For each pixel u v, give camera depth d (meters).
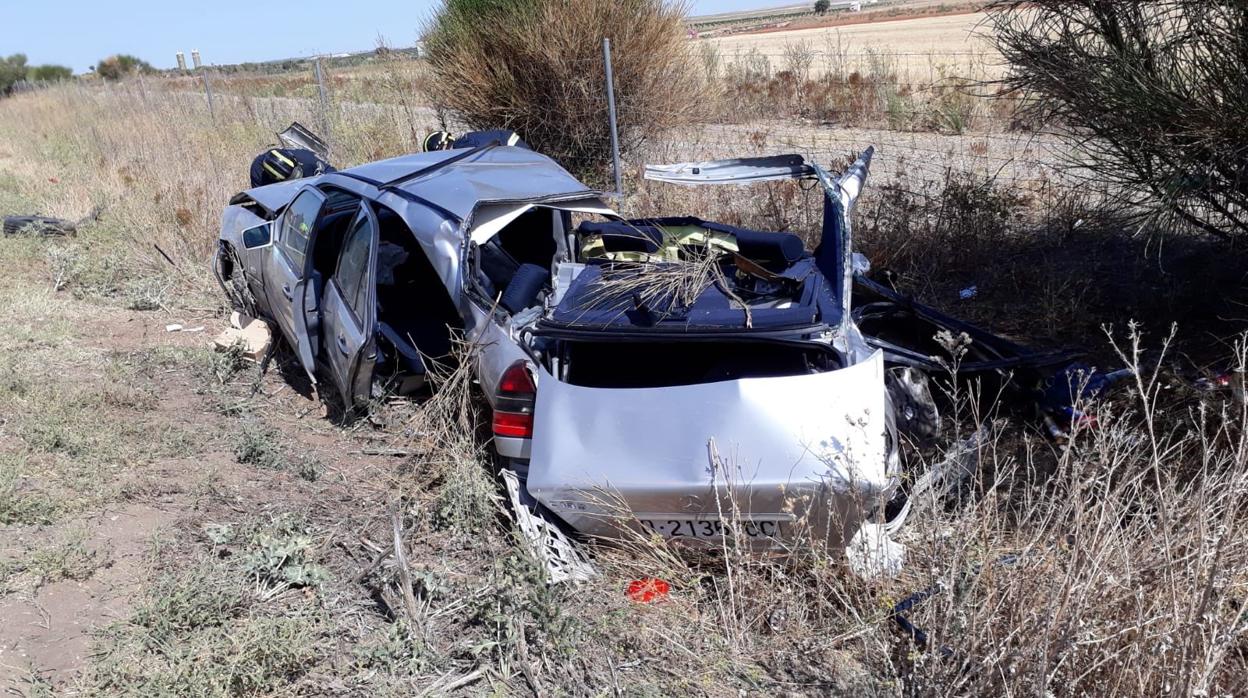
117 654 3.13
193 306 7.44
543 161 5.68
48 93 28.33
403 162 5.81
